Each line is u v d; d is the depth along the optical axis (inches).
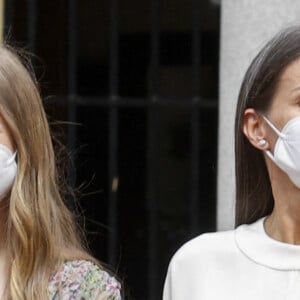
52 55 440.8
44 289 192.1
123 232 465.4
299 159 192.1
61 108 436.1
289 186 197.2
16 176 195.6
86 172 447.8
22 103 195.9
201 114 446.3
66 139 432.8
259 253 200.4
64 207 201.9
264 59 197.6
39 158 196.9
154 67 439.2
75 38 433.1
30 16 424.5
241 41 341.7
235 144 206.1
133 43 461.4
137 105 448.5
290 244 198.8
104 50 463.5
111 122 437.7
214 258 204.5
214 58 451.2
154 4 436.5
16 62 197.9
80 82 462.6
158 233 462.6
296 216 198.2
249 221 207.5
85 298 192.5
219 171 347.9
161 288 457.4
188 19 455.5
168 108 457.1
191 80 453.4
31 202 195.6
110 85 437.4
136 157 459.2
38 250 194.2
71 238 202.7
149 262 450.0
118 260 464.8
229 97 344.8
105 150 445.4
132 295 465.7
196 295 204.2
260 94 198.1
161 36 457.1
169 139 460.8
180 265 207.8
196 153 435.5
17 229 193.5
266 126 198.4
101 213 451.2
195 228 438.9
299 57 193.6
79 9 463.8
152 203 450.0
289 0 335.9
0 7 412.2
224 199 344.2
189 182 460.1
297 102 194.1
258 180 205.8
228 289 201.5
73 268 194.7
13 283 192.2
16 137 195.3
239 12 341.7
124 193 463.5
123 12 461.4
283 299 195.8
